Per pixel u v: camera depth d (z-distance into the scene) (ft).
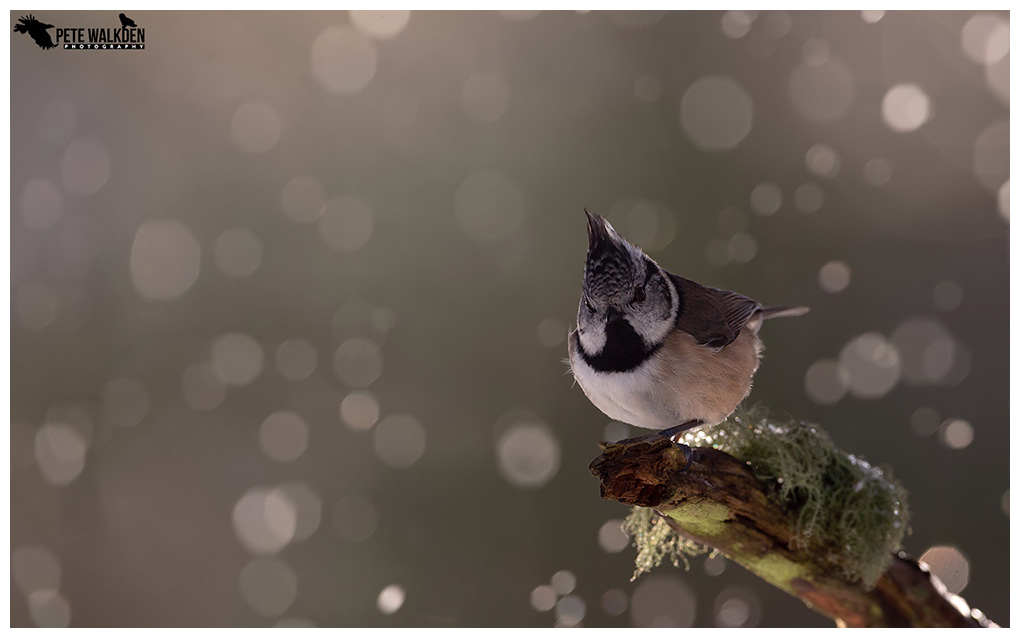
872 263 36.58
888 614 15.52
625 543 28.94
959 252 36.45
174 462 36.01
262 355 37.42
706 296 18.51
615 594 32.12
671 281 18.43
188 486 35.78
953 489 32.32
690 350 17.63
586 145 38.86
